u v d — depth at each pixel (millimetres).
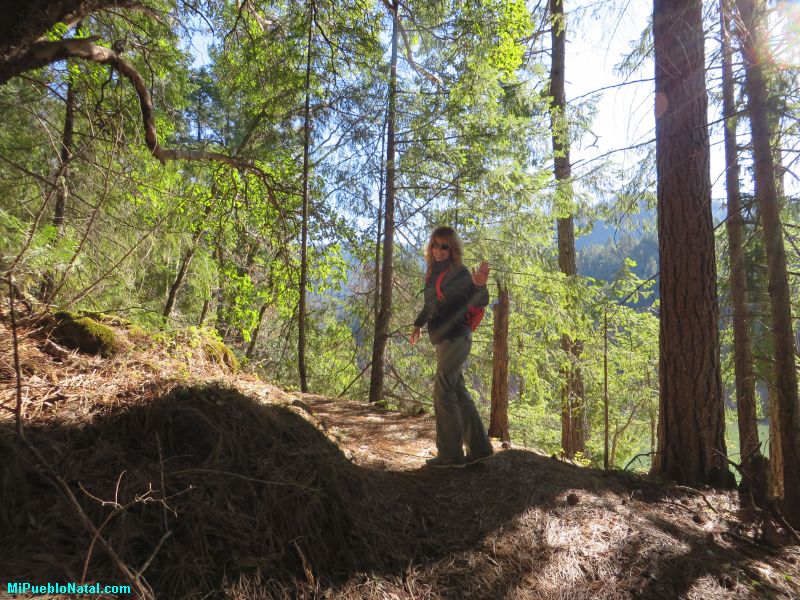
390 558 2576
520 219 9398
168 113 7723
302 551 2334
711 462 4348
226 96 10992
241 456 2533
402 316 9906
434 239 3533
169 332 3738
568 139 10570
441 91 9078
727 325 8531
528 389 11914
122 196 6488
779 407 4102
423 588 2449
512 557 2738
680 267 4469
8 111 6250
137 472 2215
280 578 2170
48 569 1729
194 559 2033
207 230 10992
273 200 9656
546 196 9500
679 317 4457
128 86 6684
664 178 4598
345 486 2793
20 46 3027
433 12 8648
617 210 6305
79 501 2004
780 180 6426
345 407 5680
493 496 3268
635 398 16188
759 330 7793
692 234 4449
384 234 9281
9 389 2465
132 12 6219
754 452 3770
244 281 12508
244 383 3568
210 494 2285
